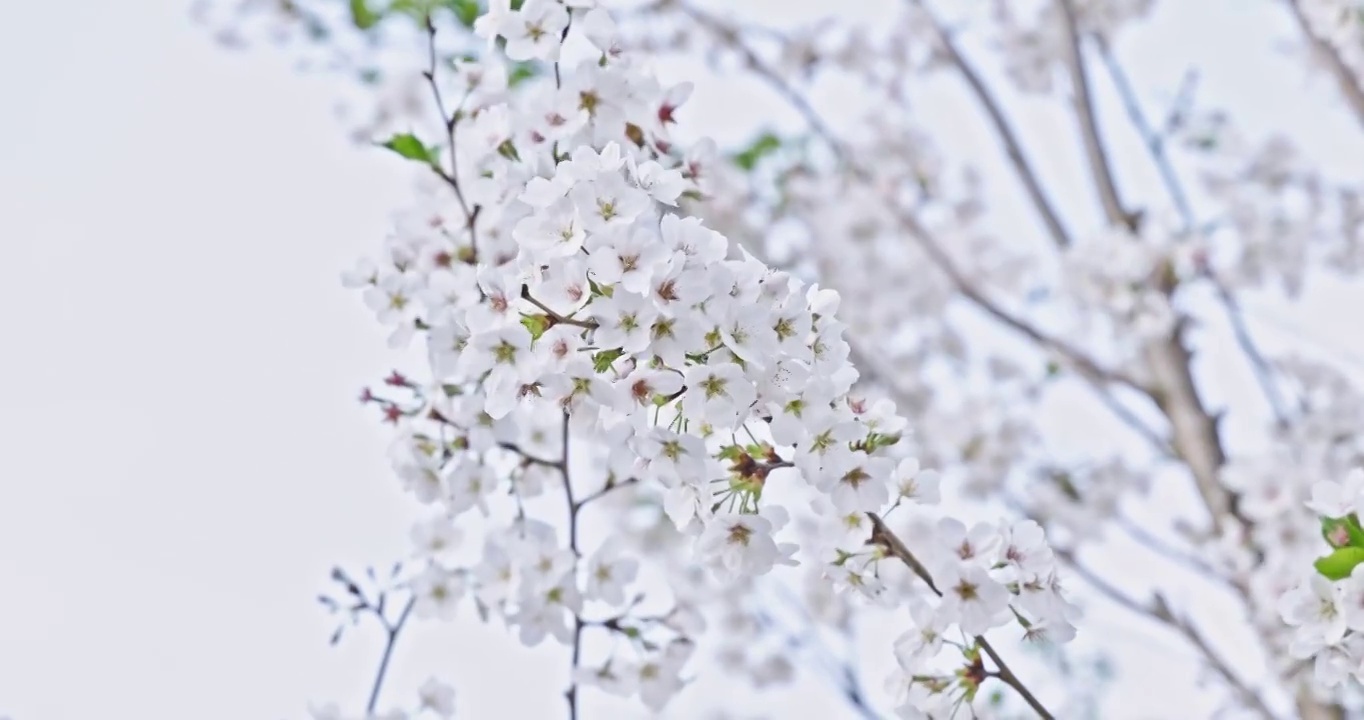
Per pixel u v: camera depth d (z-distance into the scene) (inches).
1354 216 174.7
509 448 82.8
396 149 82.8
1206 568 133.2
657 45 162.1
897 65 176.2
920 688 74.2
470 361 71.6
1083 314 153.0
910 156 177.9
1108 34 163.2
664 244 70.5
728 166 163.5
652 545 170.2
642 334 70.3
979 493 168.4
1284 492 124.3
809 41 169.6
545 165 78.8
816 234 173.0
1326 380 159.6
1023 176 153.6
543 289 71.0
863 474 73.0
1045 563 73.7
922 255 175.8
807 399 71.7
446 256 81.7
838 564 74.7
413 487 82.0
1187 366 137.4
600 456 93.4
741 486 73.1
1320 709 111.3
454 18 91.9
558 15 78.5
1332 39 136.2
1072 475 167.6
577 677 83.4
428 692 86.2
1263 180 175.9
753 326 70.8
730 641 168.9
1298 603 74.9
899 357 176.6
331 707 85.0
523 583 82.7
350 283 82.4
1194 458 132.3
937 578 73.2
